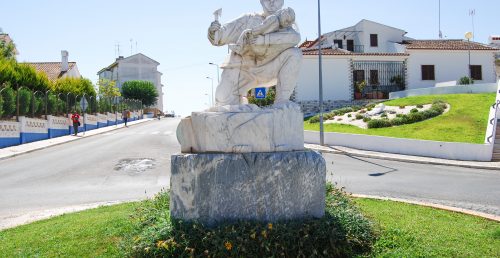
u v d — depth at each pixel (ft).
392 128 80.74
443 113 85.61
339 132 82.38
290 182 16.72
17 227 23.48
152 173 46.78
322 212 17.61
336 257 16.07
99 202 32.14
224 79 18.69
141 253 15.85
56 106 98.99
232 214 16.31
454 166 56.34
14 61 100.32
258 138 16.79
